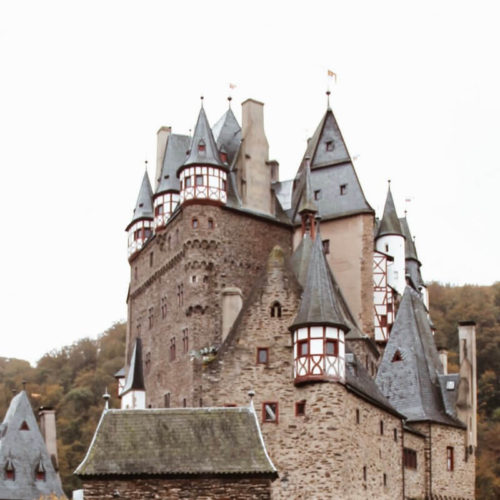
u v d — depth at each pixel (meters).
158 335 78.69
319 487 51.91
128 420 46.97
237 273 75.06
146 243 83.62
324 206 78.62
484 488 102.62
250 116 79.06
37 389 128.50
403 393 66.75
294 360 54.19
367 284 75.75
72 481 100.94
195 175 74.75
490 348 123.88
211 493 44.81
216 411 47.50
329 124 81.69
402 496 59.91
